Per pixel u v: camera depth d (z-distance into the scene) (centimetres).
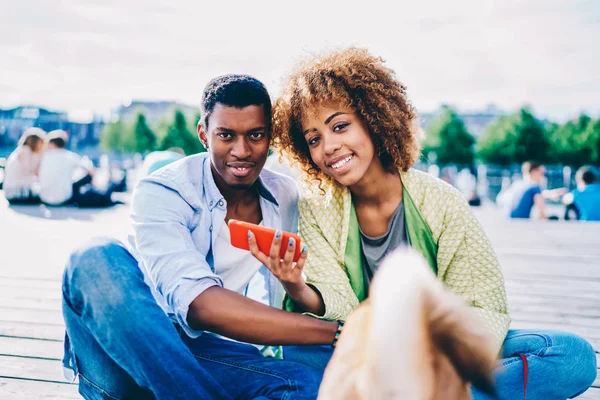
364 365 84
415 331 80
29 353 247
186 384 142
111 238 150
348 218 186
